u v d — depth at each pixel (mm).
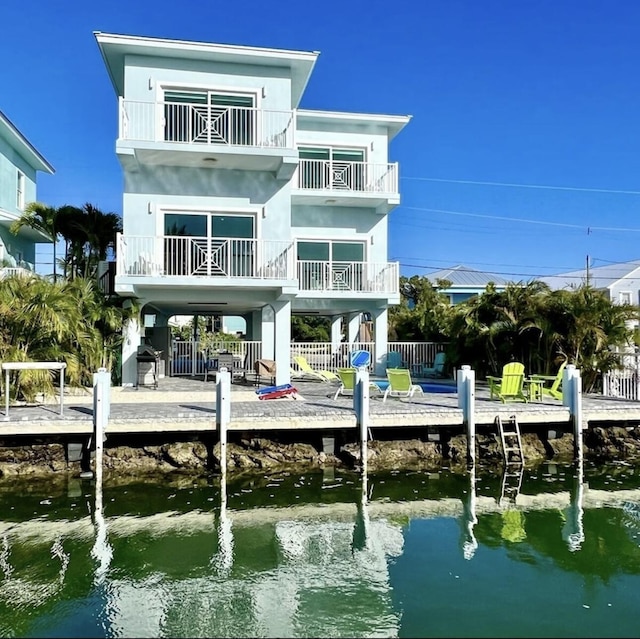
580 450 12445
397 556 7695
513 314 19000
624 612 6203
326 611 6230
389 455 12117
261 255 16750
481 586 6805
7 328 13453
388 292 20688
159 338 20312
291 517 9203
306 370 19328
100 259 21047
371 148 21594
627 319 17344
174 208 16641
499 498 10102
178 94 16484
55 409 12492
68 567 7332
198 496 10055
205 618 6086
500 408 12805
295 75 17469
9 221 21016
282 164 16172
